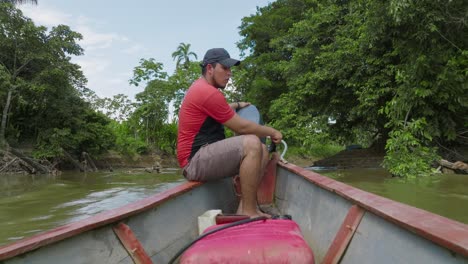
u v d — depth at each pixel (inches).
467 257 41.7
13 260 51.3
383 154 601.3
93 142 855.1
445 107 421.7
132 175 580.1
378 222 67.9
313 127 577.9
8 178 547.5
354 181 332.8
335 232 88.7
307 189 116.6
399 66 426.9
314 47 598.9
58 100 779.4
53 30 796.0
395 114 393.4
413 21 346.9
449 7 344.2
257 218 83.4
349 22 532.4
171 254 86.4
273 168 147.6
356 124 657.0
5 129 759.7
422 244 53.7
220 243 69.1
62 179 512.1
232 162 101.8
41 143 753.6
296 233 73.4
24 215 229.8
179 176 540.1
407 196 233.9
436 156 374.9
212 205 116.2
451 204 205.0
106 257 66.2
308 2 728.3
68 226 61.2
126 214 70.9
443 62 366.3
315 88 558.6
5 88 708.0
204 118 111.3
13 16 740.7
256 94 831.1
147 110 954.7
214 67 115.0
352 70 516.4
